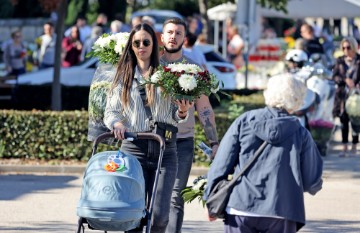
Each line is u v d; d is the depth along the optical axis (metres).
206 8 37.91
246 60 28.41
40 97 27.83
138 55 9.70
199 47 30.00
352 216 14.09
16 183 16.80
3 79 27.95
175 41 10.74
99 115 10.32
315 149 8.02
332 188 16.83
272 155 7.90
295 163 7.89
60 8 25.22
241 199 7.89
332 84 20.47
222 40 44.25
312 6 33.69
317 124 20.77
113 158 8.86
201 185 9.33
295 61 20.02
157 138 9.30
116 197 8.57
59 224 12.99
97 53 10.44
